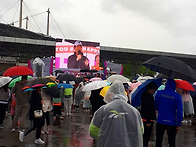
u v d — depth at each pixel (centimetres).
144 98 549
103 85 771
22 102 821
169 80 555
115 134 306
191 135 884
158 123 544
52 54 3903
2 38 3250
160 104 544
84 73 2278
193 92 1209
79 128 918
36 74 1698
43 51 3838
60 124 998
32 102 664
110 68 2111
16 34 4181
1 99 867
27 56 4041
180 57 4247
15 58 4153
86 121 1088
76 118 1171
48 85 771
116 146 302
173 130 537
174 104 533
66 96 1223
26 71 782
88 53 3141
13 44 3494
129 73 6525
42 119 673
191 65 4691
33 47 3638
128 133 313
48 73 1912
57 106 1119
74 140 723
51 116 1222
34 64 1705
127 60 4406
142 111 548
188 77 566
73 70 2928
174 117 534
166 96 539
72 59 3061
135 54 4134
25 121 1046
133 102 559
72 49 3067
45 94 784
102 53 4050
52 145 660
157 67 623
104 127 313
